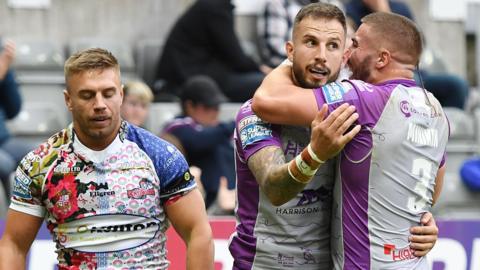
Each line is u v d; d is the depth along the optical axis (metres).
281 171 6.87
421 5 19.72
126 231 7.05
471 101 19.02
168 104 15.40
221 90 15.93
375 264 7.20
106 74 6.89
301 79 7.24
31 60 16.83
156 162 7.14
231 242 7.75
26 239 7.24
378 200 7.20
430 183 7.40
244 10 18.38
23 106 15.80
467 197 15.09
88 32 18.22
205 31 15.89
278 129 7.31
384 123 7.16
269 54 16.75
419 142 7.28
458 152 16.84
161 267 7.25
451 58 19.88
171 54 15.96
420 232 7.32
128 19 18.39
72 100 6.92
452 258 11.71
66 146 7.06
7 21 17.83
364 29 7.52
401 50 7.41
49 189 7.05
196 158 13.26
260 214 7.49
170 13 18.52
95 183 7.01
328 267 7.56
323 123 6.64
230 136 13.51
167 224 7.40
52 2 18.05
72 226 7.05
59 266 7.17
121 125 7.14
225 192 13.05
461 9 19.92
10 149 13.70
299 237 7.44
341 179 7.27
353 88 7.18
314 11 7.16
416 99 7.33
